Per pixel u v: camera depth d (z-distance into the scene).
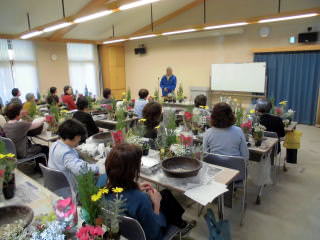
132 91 10.33
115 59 9.84
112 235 1.09
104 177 1.44
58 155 2.00
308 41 6.15
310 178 3.46
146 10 7.54
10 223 1.19
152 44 9.31
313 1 6.00
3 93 7.32
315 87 6.30
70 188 1.76
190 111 3.46
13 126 3.10
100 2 5.79
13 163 1.69
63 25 5.11
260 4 6.75
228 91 7.64
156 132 2.66
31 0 5.37
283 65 6.63
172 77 6.70
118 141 2.22
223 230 1.90
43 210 1.43
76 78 9.12
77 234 0.97
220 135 2.41
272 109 3.84
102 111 5.11
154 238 1.43
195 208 2.70
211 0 7.61
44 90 8.19
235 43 7.41
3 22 6.21
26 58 7.69
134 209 1.28
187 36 8.20
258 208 2.75
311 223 2.48
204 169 1.89
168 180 1.79
